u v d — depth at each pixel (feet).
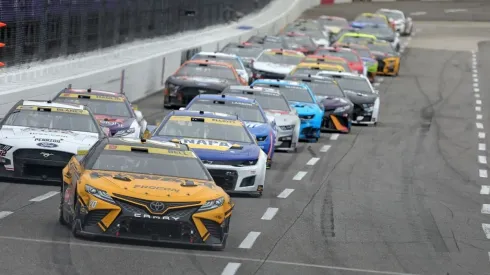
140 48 366.63
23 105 176.65
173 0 420.36
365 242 140.46
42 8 271.90
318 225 151.12
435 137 296.10
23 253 113.50
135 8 363.76
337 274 117.60
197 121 179.63
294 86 271.08
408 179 214.90
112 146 132.57
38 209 143.23
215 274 111.14
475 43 652.07
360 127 308.19
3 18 247.29
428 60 553.64
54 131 169.37
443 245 143.33
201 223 120.67
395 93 412.98
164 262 114.42
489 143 290.97
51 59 281.74
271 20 631.97
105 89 291.99
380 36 565.12
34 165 162.50
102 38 326.03
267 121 214.07
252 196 172.24
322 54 408.87
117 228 118.62
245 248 128.06
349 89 316.81
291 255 126.41
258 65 370.12
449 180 218.38
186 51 389.60
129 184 121.49
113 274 107.04
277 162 223.30
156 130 176.96
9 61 253.65
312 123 262.67
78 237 123.03
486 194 202.08
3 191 156.04
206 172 131.54
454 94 418.72
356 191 191.72
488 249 143.23
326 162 230.27
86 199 119.44
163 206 119.03
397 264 126.93
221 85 303.27
